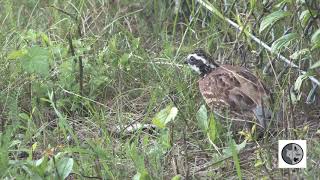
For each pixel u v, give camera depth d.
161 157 10.11
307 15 10.90
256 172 9.80
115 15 14.68
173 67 12.68
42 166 9.19
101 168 9.83
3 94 11.91
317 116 11.50
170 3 14.95
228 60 12.72
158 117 9.89
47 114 11.85
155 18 14.84
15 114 10.89
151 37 14.55
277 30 12.33
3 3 15.34
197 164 10.36
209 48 13.25
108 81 12.48
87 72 12.54
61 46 12.80
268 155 9.87
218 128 10.91
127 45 13.70
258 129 11.00
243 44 12.45
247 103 10.97
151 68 12.88
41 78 12.12
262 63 12.36
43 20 14.60
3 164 9.23
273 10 12.09
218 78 11.44
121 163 9.99
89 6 15.00
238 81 11.22
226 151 9.79
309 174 9.27
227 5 13.34
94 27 14.38
